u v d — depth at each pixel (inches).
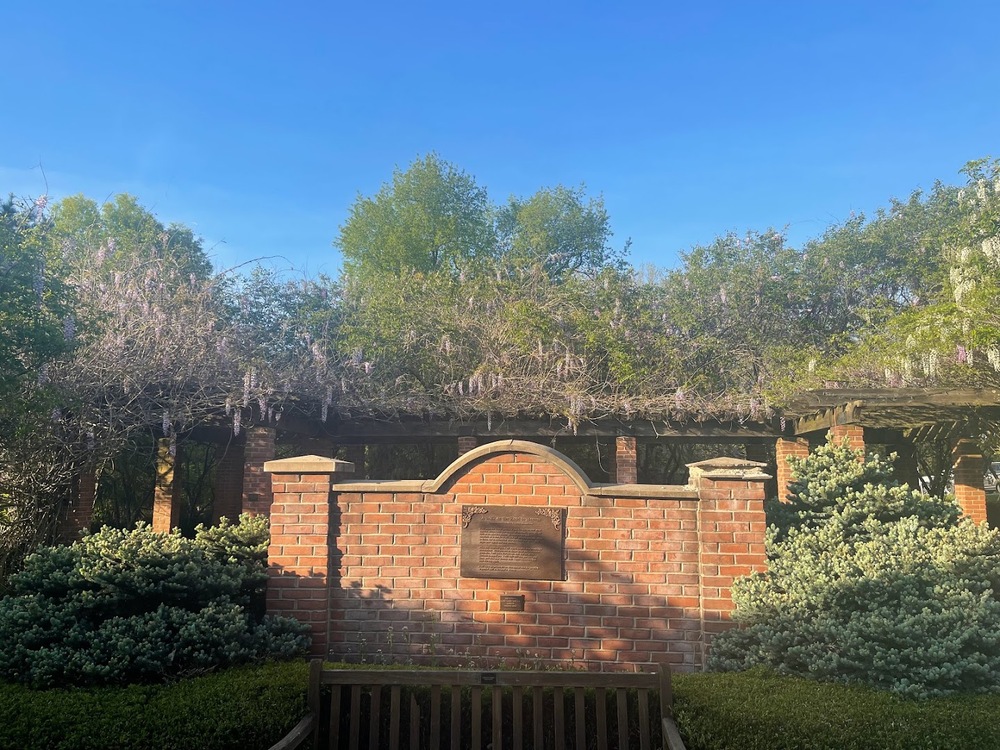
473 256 1080.8
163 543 263.6
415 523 269.1
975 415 516.1
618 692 178.4
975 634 214.5
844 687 207.8
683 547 262.2
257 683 203.0
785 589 245.8
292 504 268.8
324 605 263.1
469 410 560.1
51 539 417.7
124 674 213.6
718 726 174.9
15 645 222.7
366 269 1061.8
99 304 463.5
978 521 576.4
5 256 314.0
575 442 647.8
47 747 169.9
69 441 412.8
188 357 468.8
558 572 262.2
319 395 527.8
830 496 313.7
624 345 615.5
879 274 780.6
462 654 262.1
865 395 480.4
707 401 563.5
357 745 176.6
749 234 831.7
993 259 461.4
